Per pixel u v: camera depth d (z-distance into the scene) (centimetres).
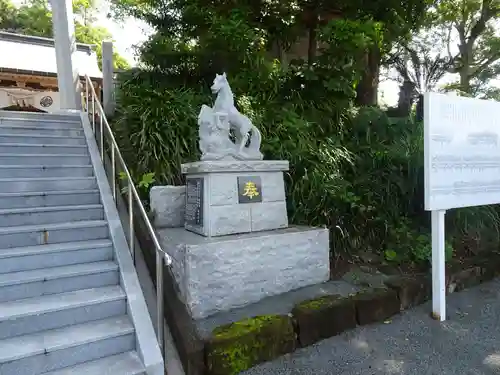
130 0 688
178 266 317
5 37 1273
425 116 328
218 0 649
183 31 652
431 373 256
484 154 365
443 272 338
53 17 685
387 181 505
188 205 384
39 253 307
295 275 358
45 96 1147
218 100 378
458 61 1126
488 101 369
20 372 223
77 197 404
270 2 680
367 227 463
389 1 671
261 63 595
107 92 638
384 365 265
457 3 1001
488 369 262
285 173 447
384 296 340
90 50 1421
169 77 632
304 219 432
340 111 604
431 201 324
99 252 333
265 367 260
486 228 532
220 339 249
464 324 332
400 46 977
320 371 256
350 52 591
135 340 259
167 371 249
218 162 343
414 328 322
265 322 275
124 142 504
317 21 730
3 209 357
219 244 313
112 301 282
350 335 307
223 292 314
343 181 462
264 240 338
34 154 444
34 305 262
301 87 621
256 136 384
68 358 238
